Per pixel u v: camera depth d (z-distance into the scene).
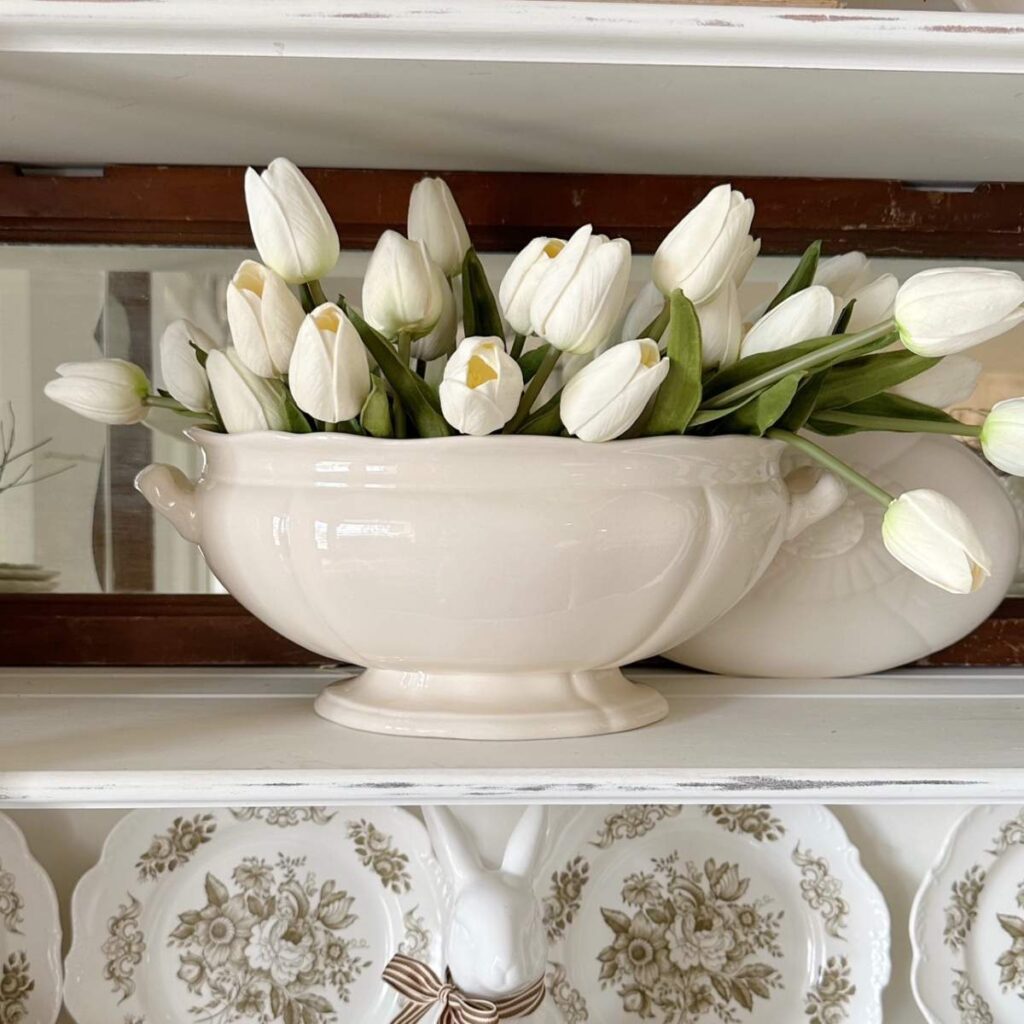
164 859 0.62
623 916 0.64
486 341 0.48
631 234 0.73
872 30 0.49
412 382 0.52
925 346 0.49
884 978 0.63
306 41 0.49
